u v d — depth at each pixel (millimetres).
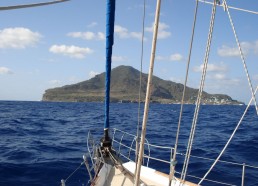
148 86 3082
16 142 19672
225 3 4062
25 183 10922
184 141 20656
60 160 14188
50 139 21469
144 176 6801
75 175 11742
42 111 64250
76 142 20047
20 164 13281
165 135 23625
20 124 31938
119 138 20516
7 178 11438
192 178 11453
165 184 6480
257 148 17312
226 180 11203
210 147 18000
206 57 4129
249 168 12883
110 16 6066
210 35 4094
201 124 33531
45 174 11969
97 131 26312
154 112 65000
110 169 6523
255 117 46094
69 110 73188
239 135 23547
